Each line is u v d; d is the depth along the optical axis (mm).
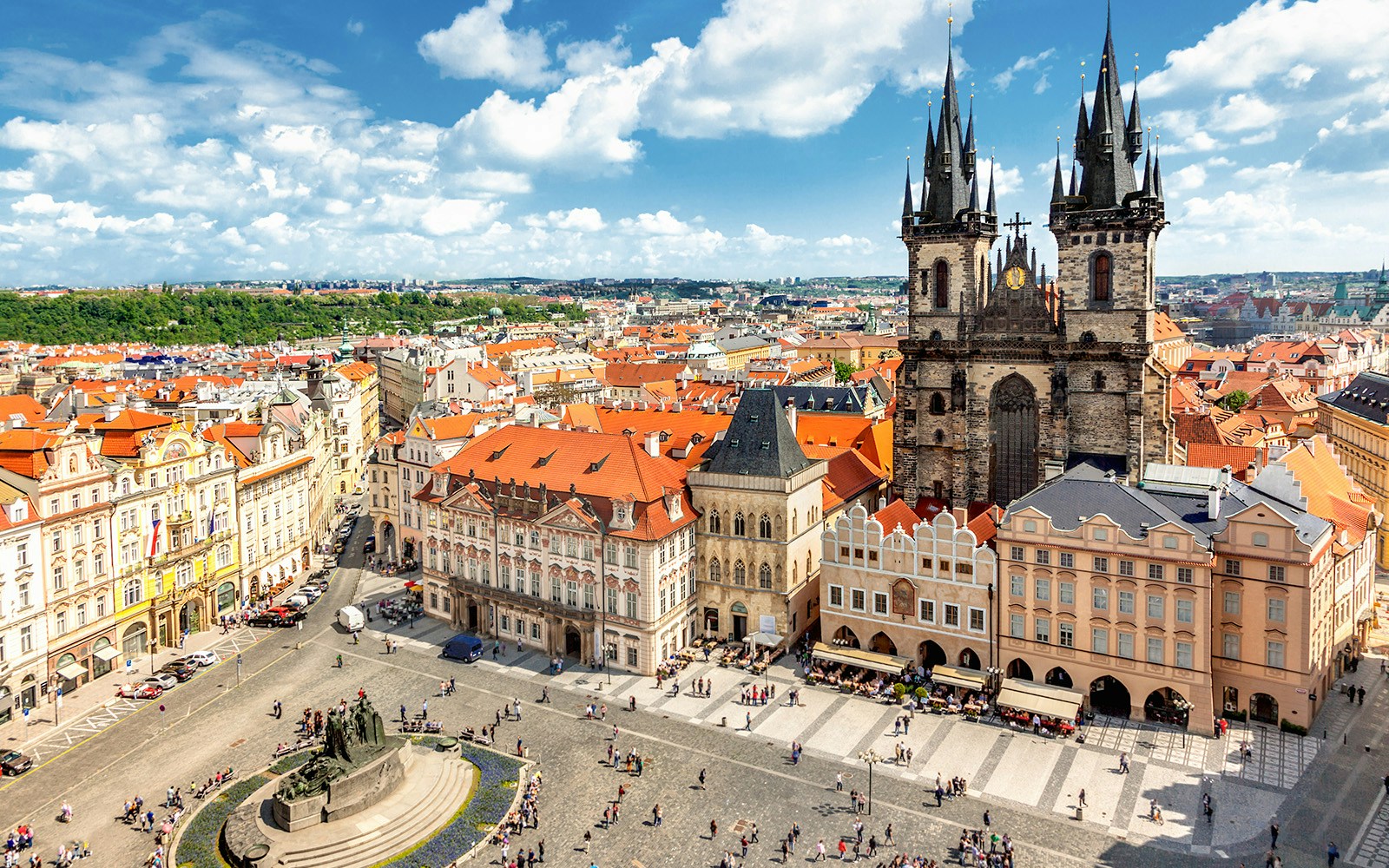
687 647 126812
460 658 124500
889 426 176125
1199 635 98062
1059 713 100188
